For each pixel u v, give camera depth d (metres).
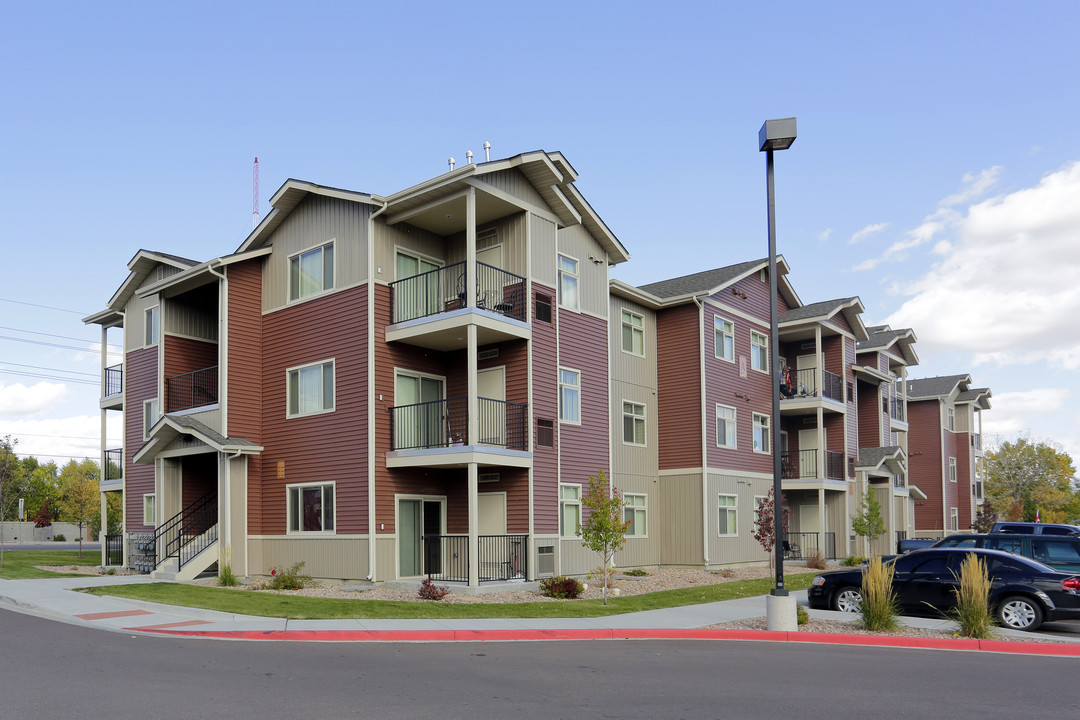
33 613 16.19
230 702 8.77
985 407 60.78
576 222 24.56
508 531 22.22
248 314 24.98
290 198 24.44
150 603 16.89
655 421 30.22
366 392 21.92
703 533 28.78
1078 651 13.10
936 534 52.44
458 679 10.22
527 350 22.47
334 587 21.47
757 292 33.84
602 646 13.42
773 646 13.63
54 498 67.56
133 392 30.97
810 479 33.59
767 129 15.60
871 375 40.50
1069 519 73.56
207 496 26.08
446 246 24.48
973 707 8.95
